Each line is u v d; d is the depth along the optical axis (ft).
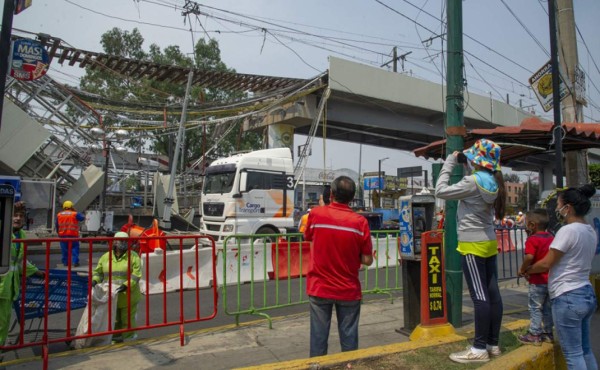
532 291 15.42
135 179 92.22
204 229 50.98
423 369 12.66
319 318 13.15
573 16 29.35
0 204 12.37
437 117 89.86
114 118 65.57
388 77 78.13
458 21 18.99
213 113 69.31
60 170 70.95
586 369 11.98
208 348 16.99
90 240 15.96
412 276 18.90
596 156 115.96
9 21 13.35
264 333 19.30
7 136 52.11
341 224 13.01
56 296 17.04
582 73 30.09
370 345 17.46
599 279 24.31
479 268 13.55
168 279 30.55
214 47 105.50
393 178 156.04
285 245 35.24
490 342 13.91
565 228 12.29
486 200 13.24
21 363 15.02
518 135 21.76
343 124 86.28
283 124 80.12
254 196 48.65
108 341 17.39
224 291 20.48
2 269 12.28
